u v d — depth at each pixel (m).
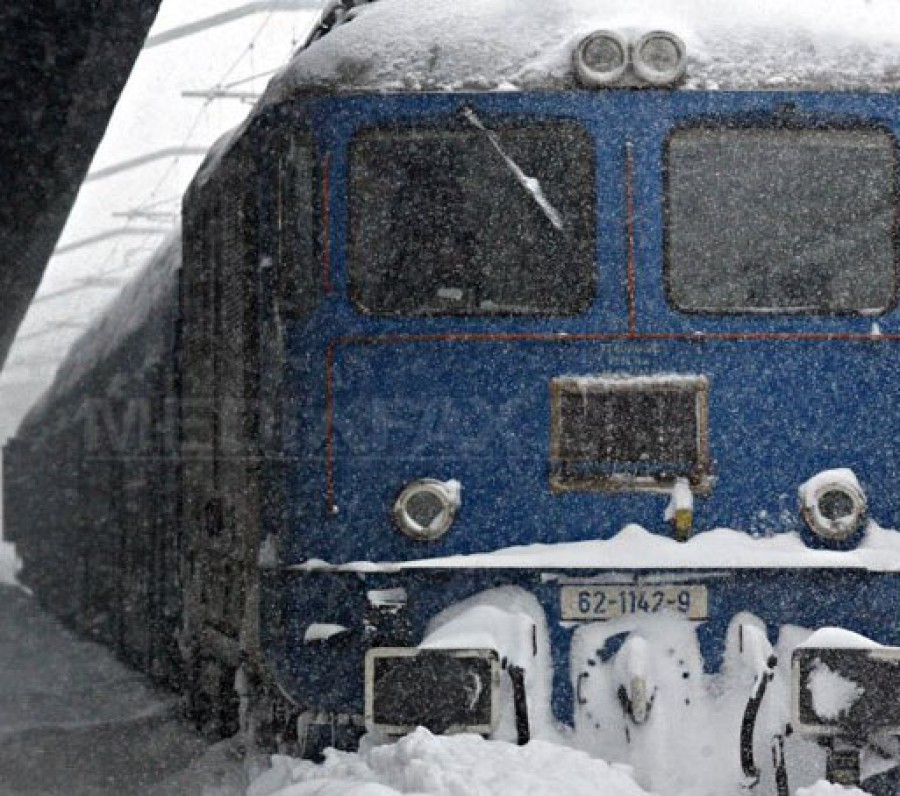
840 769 11.16
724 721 11.41
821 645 11.13
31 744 17.45
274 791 11.42
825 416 11.94
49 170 26.11
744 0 12.31
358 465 12.02
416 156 12.15
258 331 13.12
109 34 20.86
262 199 12.83
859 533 11.81
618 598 11.66
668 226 12.00
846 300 12.02
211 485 15.79
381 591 11.80
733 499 11.86
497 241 12.07
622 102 12.02
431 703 11.24
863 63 12.08
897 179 12.05
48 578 40.56
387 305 12.10
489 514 11.89
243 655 14.13
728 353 11.95
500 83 12.08
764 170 12.05
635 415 11.92
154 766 15.60
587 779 10.17
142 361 22.86
